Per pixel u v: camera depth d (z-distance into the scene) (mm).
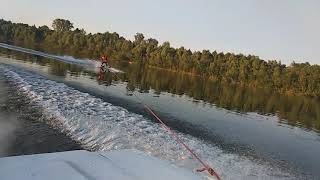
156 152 9594
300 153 13672
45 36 82625
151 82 31484
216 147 11641
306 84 56375
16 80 16500
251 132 16094
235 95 33750
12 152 8234
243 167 10008
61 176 2744
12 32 85938
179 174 3318
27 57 32406
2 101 12414
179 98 23516
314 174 11016
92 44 71000
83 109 12695
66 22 103438
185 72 66500
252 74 59094
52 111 11828
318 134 18703
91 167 3033
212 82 49906
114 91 20359
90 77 25078
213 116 18484
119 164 3236
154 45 72500
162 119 14938
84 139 9930
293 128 19453
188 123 15227
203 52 66062
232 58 62281
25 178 2615
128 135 10602
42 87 15734
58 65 29703
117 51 69750
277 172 10367
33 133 9680
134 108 16047
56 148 8953
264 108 26984
